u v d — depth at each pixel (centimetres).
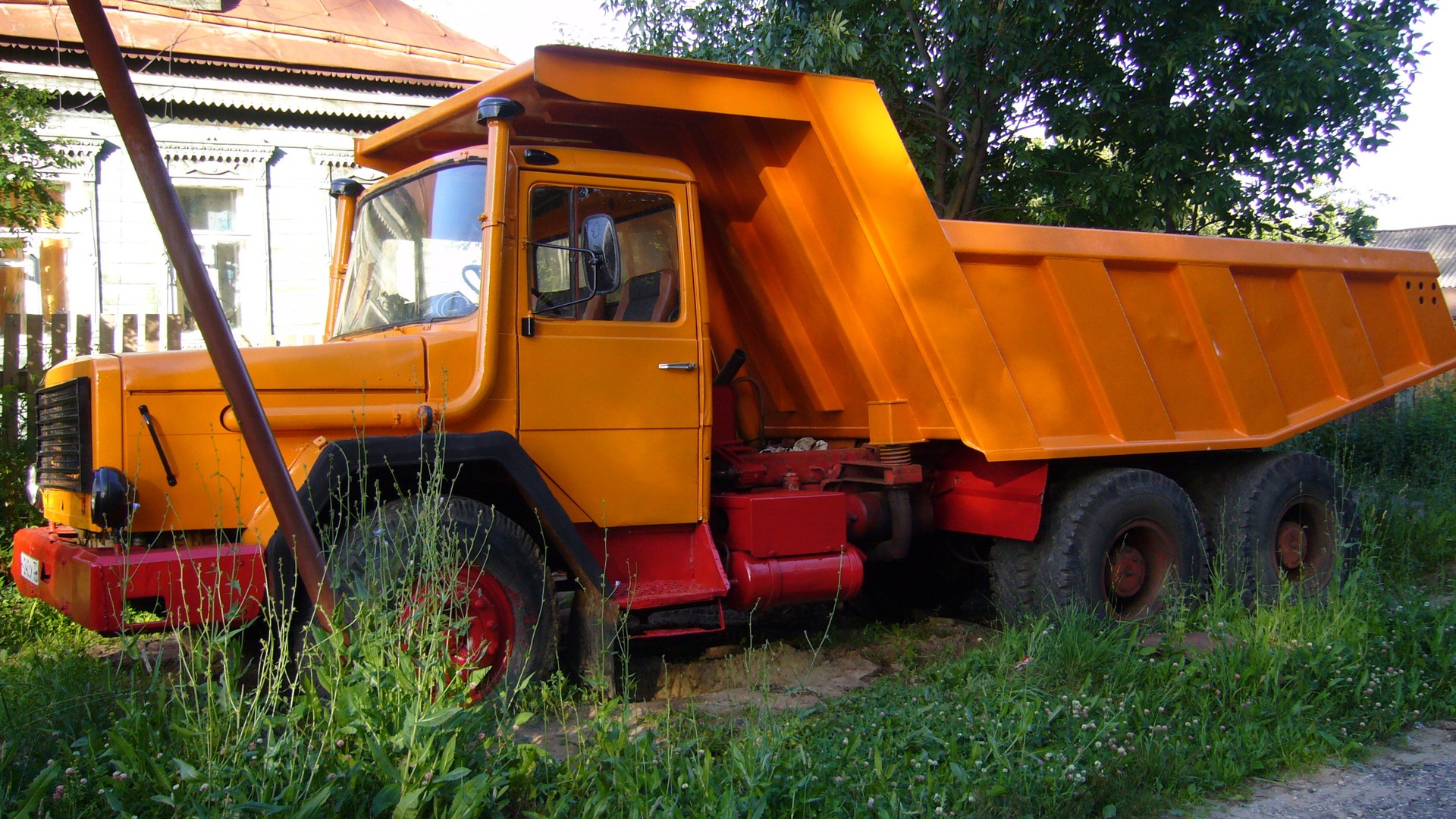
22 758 326
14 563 482
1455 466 1015
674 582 512
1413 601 563
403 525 408
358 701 311
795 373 636
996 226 586
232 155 1359
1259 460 703
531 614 446
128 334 869
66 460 440
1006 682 459
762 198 569
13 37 1199
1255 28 992
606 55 467
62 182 1281
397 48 1450
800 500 541
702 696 498
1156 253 648
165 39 1288
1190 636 588
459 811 290
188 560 398
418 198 508
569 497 478
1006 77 991
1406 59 998
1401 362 795
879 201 539
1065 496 611
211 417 430
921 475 586
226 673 318
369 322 518
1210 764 398
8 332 784
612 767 340
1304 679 468
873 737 399
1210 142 1009
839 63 966
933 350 559
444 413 426
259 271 1388
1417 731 454
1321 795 386
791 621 686
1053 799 348
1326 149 1009
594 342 486
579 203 489
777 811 328
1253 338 692
